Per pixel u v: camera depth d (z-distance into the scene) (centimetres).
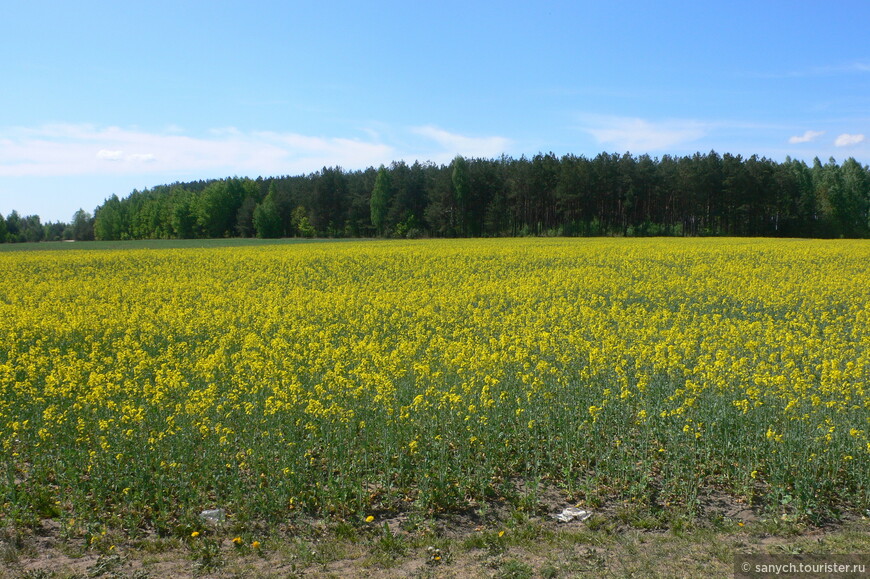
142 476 700
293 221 10738
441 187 9181
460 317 1711
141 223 13688
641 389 877
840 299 1869
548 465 771
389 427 805
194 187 18175
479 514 665
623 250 3809
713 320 1532
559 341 1255
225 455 770
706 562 562
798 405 813
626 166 8538
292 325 1570
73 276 2952
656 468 768
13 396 971
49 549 605
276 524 649
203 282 2506
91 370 1074
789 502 659
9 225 16062
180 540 614
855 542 589
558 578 542
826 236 8475
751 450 748
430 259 3419
